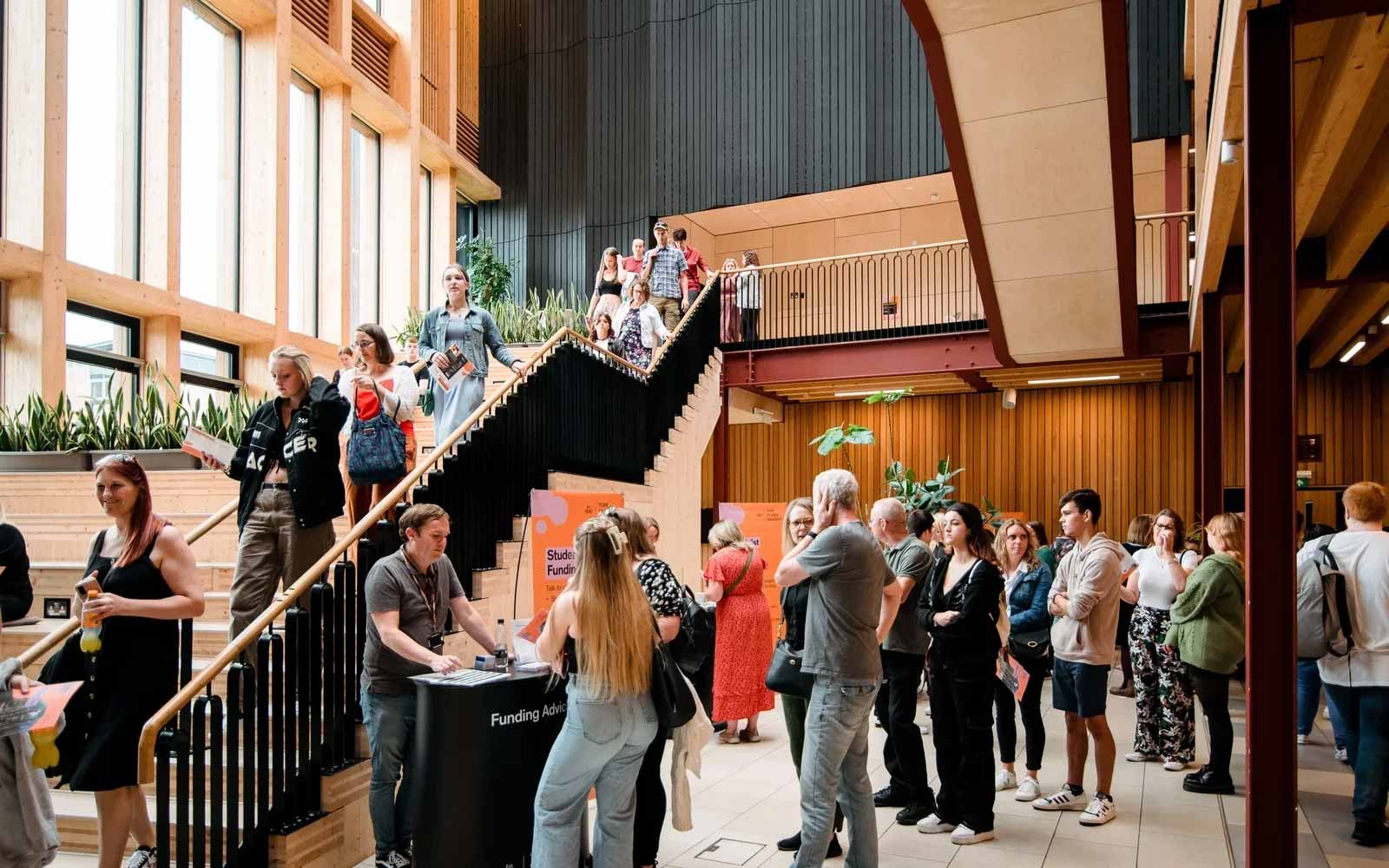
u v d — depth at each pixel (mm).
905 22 15984
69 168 9812
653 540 5988
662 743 4281
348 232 13852
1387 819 4910
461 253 17719
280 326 12094
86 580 3629
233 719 3957
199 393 11359
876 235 18469
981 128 8406
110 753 3678
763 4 17000
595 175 18062
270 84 12180
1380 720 4680
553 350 7359
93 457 7383
